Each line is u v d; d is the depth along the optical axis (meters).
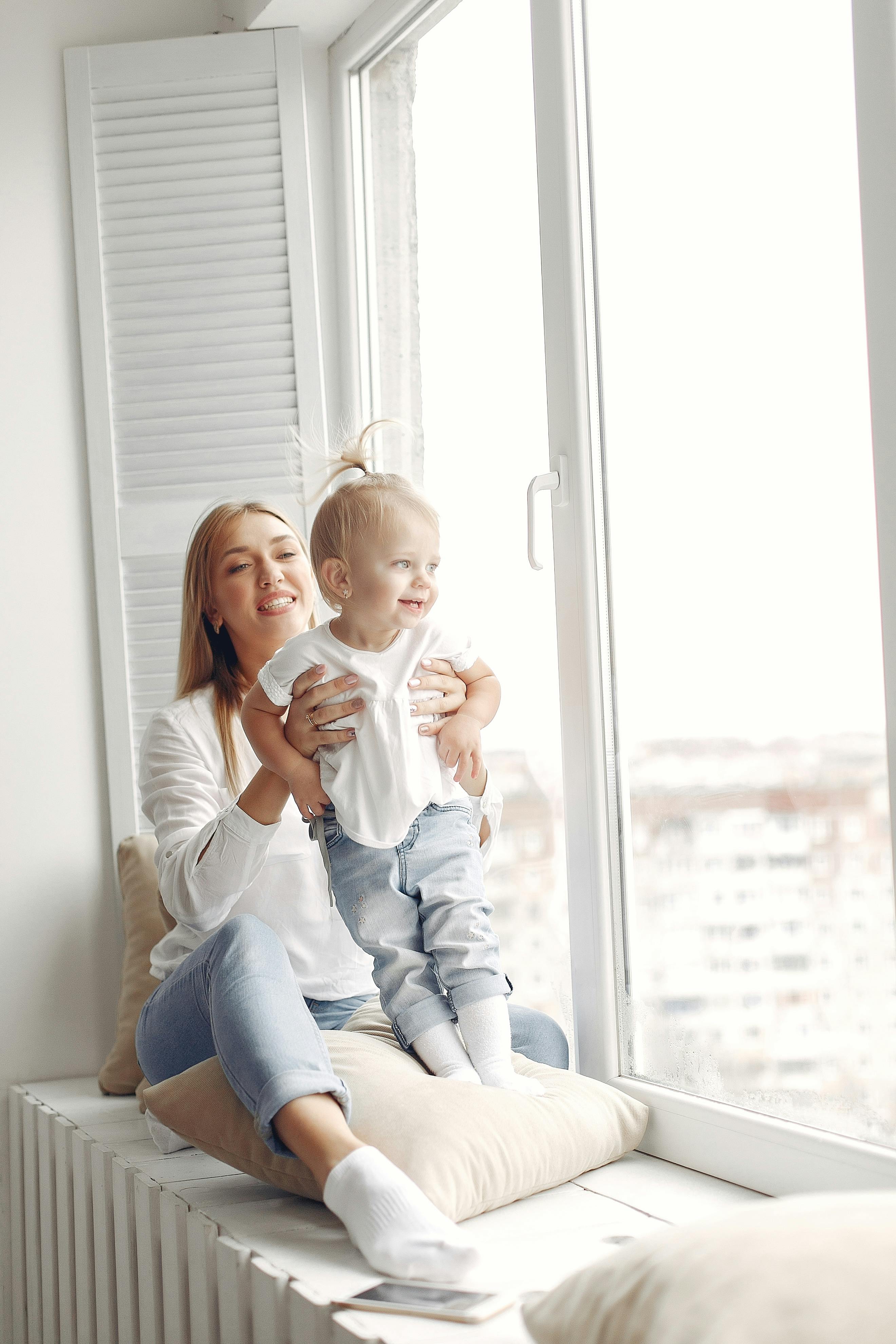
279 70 2.24
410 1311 0.98
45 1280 1.84
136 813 2.25
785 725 1.32
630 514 1.59
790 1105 1.32
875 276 1.16
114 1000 2.25
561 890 1.81
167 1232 1.32
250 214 2.25
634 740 1.59
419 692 1.46
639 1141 1.45
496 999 1.40
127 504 2.26
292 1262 1.11
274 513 1.84
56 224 2.29
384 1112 1.25
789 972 1.32
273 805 1.49
